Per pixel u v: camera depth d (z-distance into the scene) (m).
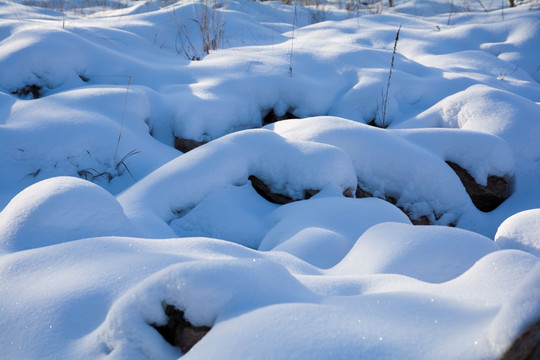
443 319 1.22
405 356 1.07
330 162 3.11
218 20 6.13
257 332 1.16
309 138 3.47
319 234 2.37
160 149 3.65
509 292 1.37
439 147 3.65
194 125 3.83
